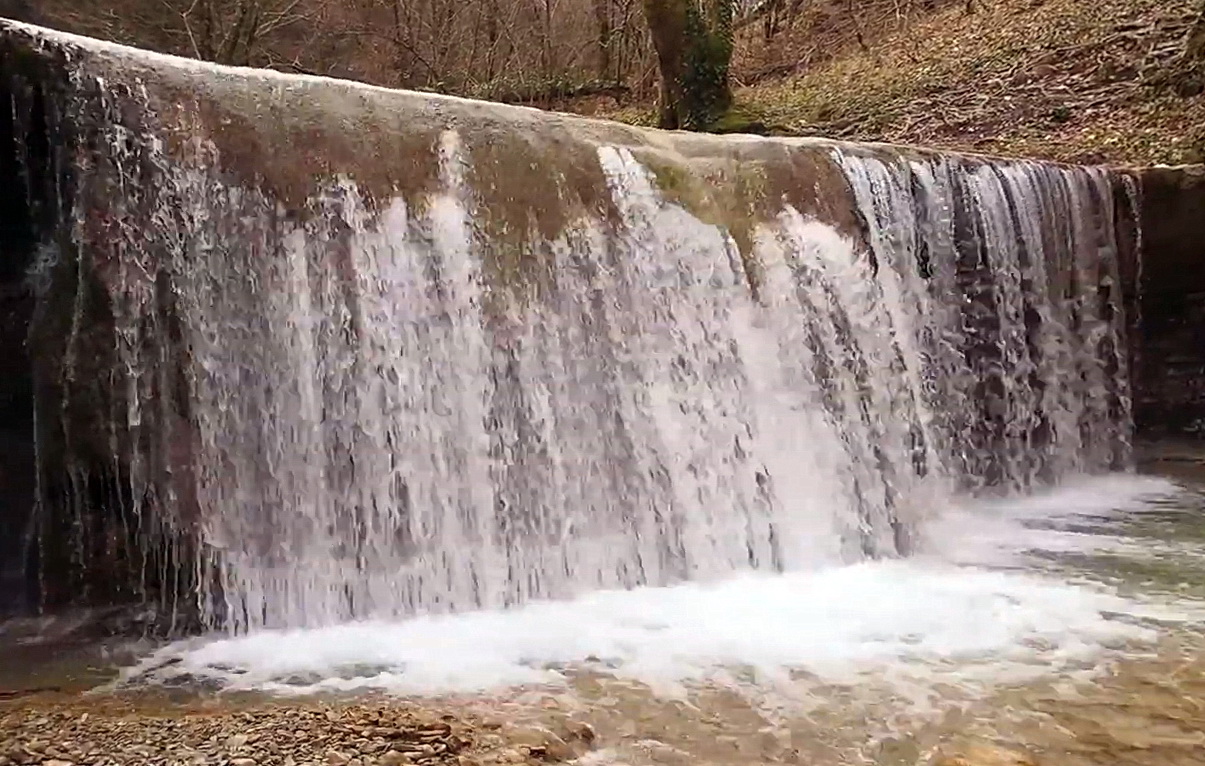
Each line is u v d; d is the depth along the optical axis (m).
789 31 24.61
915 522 9.24
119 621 6.45
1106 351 11.45
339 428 7.15
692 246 8.80
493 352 7.75
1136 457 11.74
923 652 6.18
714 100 16.66
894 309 9.80
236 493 6.79
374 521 7.16
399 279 7.48
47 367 6.40
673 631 6.64
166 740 4.67
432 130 7.92
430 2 25.59
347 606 6.96
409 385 7.41
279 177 7.16
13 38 6.26
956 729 5.10
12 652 6.11
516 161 8.20
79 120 6.49
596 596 7.53
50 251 6.39
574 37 26.73
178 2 20.72
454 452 7.50
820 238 9.42
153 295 6.65
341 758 4.48
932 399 10.02
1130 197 11.37
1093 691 5.55
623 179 8.66
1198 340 11.42
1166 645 6.26
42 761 4.37
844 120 17.64
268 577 6.79
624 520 7.99
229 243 6.93
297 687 5.61
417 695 5.50
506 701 5.41
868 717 5.25
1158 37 14.97
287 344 7.05
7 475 6.47
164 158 6.77
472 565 7.39
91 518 6.48
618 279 8.41
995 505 10.10
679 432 8.38
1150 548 8.52
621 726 5.12
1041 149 14.08
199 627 6.58
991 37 18.69
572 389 8.03
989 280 10.53
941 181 10.30
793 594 7.48
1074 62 15.97
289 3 22.83
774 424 8.85
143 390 6.58
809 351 9.18
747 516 8.47
